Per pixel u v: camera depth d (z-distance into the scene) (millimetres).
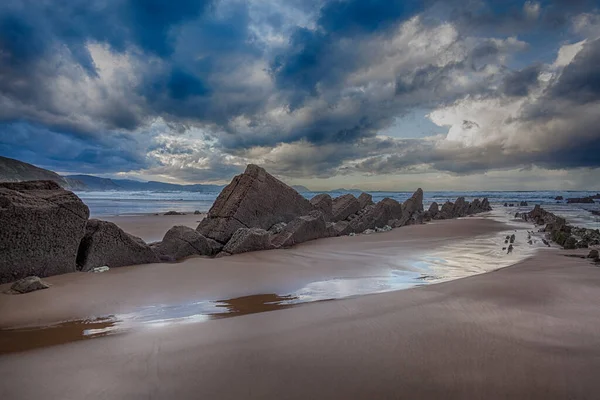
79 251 8562
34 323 5035
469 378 3152
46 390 3105
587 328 4355
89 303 5926
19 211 7016
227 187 14688
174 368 3457
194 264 9219
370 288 7258
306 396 2902
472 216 36625
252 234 11602
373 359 3555
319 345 3934
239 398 2895
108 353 3852
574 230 17938
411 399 2842
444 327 4418
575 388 2980
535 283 6527
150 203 55625
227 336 4293
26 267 7215
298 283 7586
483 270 9219
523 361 3463
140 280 7449
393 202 25438
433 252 12109
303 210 16812
